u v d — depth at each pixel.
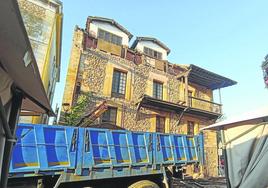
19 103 2.67
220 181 11.45
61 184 6.14
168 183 8.37
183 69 19.06
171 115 17.14
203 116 18.83
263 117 3.97
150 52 18.20
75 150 6.36
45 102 2.88
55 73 15.92
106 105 13.62
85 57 14.55
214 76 18.53
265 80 13.95
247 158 4.28
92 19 15.75
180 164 8.95
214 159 18.33
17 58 1.82
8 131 2.28
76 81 13.74
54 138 6.14
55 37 12.84
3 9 1.33
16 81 2.42
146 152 7.94
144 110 16.00
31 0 10.85
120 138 7.47
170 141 8.91
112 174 6.92
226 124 4.70
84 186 6.54
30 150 5.66
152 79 17.14
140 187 7.25
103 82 14.80
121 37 16.72
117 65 15.74
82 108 13.05
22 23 1.39
